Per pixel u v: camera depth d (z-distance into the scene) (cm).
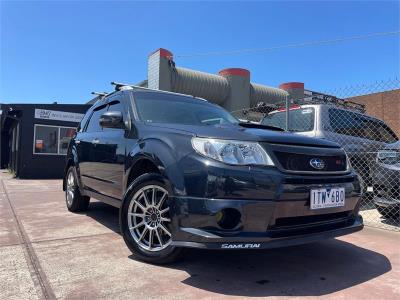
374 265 362
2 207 671
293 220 312
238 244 286
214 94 1608
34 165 1559
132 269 334
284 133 351
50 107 1594
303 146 328
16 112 1591
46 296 277
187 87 1535
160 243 341
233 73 1647
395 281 319
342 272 340
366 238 466
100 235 455
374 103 2177
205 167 297
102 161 465
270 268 347
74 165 588
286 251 404
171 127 356
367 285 309
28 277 313
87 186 537
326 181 327
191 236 296
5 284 298
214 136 312
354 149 639
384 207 536
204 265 349
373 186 543
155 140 351
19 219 554
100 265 343
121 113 431
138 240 356
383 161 531
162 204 339
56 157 1602
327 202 324
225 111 513
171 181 313
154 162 338
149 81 1542
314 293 290
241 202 288
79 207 606
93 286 296
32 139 1559
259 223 292
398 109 2066
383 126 765
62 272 325
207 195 292
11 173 1827
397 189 508
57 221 539
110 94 539
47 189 1029
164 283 304
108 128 479
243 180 290
